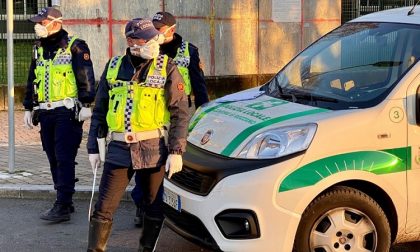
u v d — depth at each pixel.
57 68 6.45
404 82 5.03
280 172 4.67
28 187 7.54
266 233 4.66
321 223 4.82
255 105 5.49
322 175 4.70
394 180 4.88
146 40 4.74
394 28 5.68
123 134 4.82
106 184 4.93
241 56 15.39
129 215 6.93
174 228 5.24
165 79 4.83
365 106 5.00
